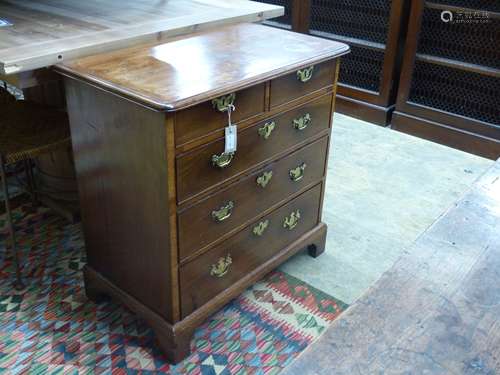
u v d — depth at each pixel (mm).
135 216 1498
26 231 2186
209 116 1368
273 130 1615
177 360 1591
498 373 822
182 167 1356
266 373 1576
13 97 2092
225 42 1714
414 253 1064
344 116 3328
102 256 1714
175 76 1395
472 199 1231
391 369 827
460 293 971
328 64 1728
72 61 1476
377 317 919
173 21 1809
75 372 1562
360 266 2037
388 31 2965
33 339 1673
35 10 1902
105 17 1835
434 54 2895
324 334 887
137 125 1339
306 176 1869
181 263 1486
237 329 1734
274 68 1494
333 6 3178
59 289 1890
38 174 2336
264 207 1723
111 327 1733
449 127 2936
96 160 1538
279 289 1913
